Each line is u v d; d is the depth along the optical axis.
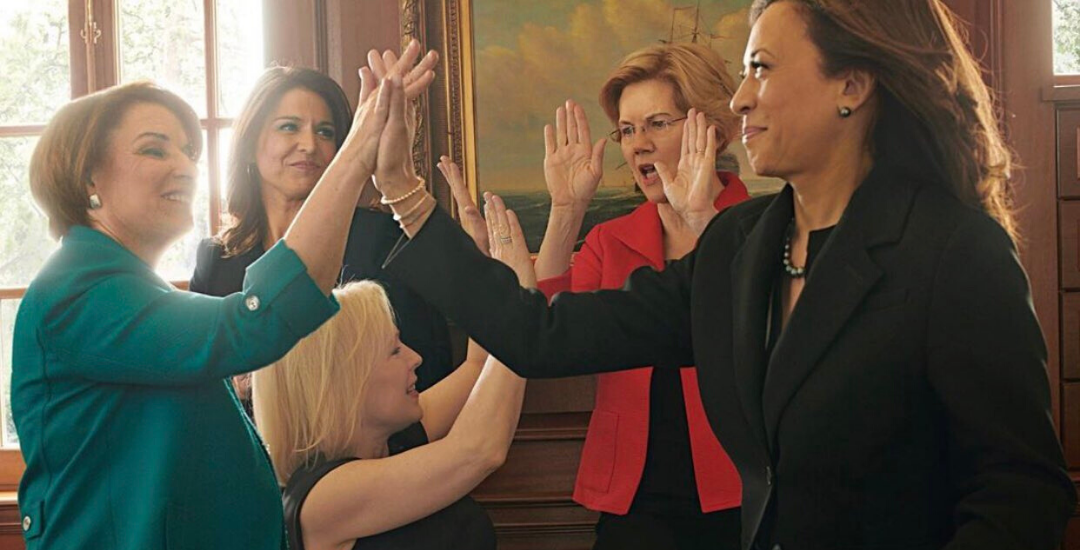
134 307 1.61
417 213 1.66
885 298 1.38
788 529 1.42
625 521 2.58
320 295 1.64
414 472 2.03
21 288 3.94
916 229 1.39
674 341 1.67
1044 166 3.50
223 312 1.60
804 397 1.40
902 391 1.36
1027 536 1.27
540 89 3.50
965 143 1.44
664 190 2.70
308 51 3.63
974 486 1.33
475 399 2.09
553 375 1.65
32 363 1.64
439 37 3.52
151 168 1.75
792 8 1.47
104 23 3.88
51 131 1.76
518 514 3.48
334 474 2.04
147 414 1.65
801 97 1.46
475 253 1.67
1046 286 3.50
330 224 1.64
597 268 2.96
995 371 1.31
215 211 3.85
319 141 3.00
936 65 1.42
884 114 1.47
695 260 1.65
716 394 1.54
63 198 1.74
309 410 2.08
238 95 3.86
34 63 3.94
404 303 2.85
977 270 1.34
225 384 1.76
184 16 3.89
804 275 1.50
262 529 1.73
